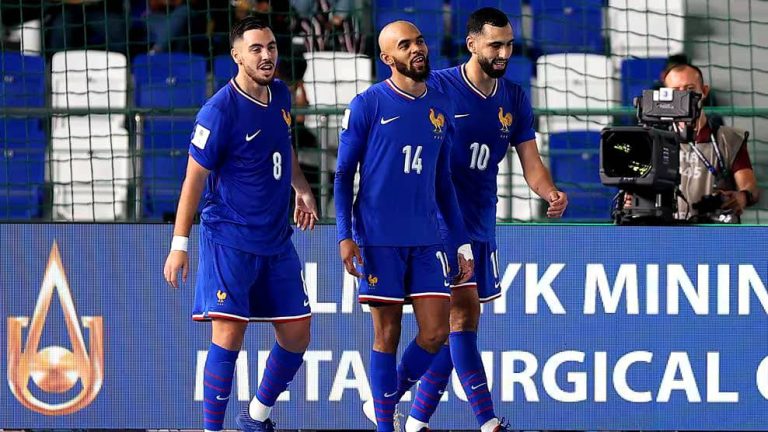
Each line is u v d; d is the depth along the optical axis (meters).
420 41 18.70
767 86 35.16
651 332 22.02
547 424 22.19
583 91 34.03
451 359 20.22
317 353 22.30
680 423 22.05
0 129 33.09
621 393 22.08
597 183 32.06
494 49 19.47
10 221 22.44
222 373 19.25
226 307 19.00
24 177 32.22
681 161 23.94
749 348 21.94
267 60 18.50
